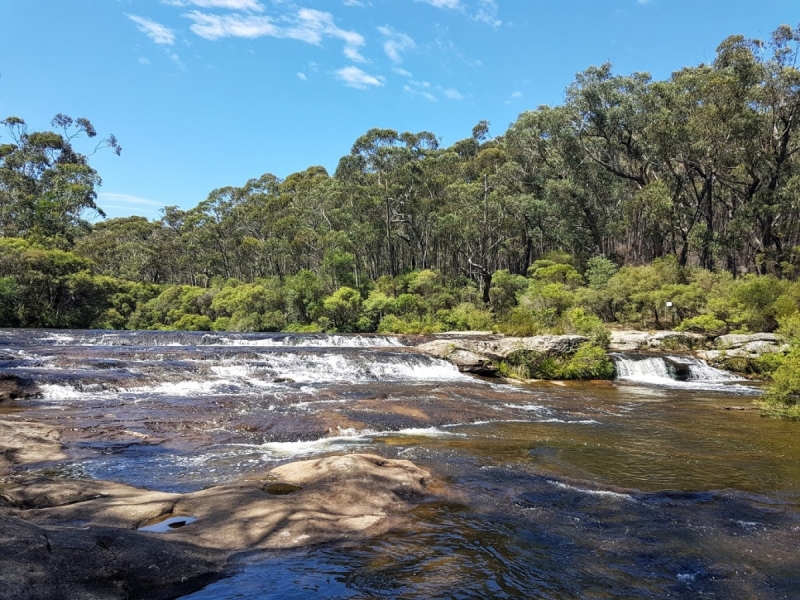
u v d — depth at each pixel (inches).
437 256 2310.5
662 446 382.3
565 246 2032.5
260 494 236.5
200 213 2999.5
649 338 974.4
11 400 451.5
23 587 132.3
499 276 1654.8
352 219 2111.2
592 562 190.2
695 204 1904.5
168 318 2015.3
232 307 1852.9
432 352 805.9
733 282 1178.6
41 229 2133.4
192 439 358.6
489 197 1887.3
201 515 212.5
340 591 160.7
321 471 262.2
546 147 2121.1
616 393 667.4
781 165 1550.2
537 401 569.9
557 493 267.3
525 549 199.0
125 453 322.7
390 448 349.4
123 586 149.2
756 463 336.5
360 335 1055.6
